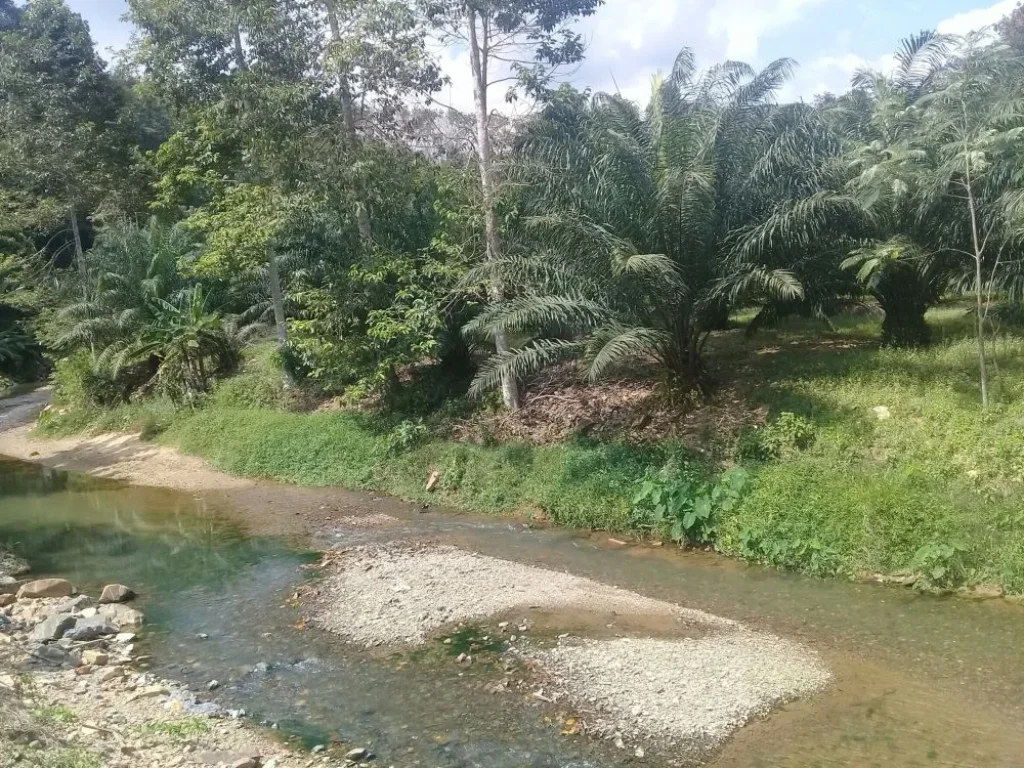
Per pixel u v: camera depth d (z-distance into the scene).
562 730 5.67
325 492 13.52
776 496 9.19
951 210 11.22
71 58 30.23
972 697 5.89
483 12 13.32
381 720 5.94
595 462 11.29
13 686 6.08
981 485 8.62
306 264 17.58
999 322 13.32
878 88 12.73
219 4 16.61
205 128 17.12
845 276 12.48
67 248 34.47
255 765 5.25
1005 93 10.85
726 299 11.08
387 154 15.70
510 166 12.11
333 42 14.99
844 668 6.41
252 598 8.77
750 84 11.46
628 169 10.94
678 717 5.72
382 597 8.37
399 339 14.64
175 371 19.55
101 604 8.71
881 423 10.05
